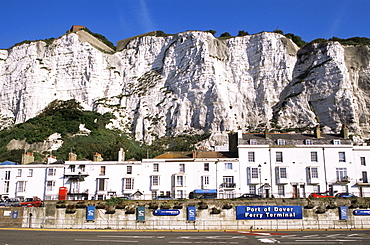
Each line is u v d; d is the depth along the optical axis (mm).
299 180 63625
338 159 64562
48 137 114500
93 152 94562
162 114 138125
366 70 132500
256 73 142875
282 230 48125
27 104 146000
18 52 163375
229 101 137250
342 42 143250
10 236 40438
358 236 41375
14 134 118812
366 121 123875
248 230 48000
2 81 158750
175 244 35594
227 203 50312
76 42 160125
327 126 122000
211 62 141125
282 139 65938
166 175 64375
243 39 150500
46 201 50875
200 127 129625
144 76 156000
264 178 63500
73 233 43688
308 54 140500
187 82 139875
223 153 67812
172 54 153125
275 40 146375
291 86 136500
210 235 42031
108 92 152375
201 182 63500
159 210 49781
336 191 62125
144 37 165625
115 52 165375
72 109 136875
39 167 67812
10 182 67438
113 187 64875
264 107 134875
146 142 129250
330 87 126875
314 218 50312
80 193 64250
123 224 49594
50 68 156875
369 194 62969
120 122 139375
